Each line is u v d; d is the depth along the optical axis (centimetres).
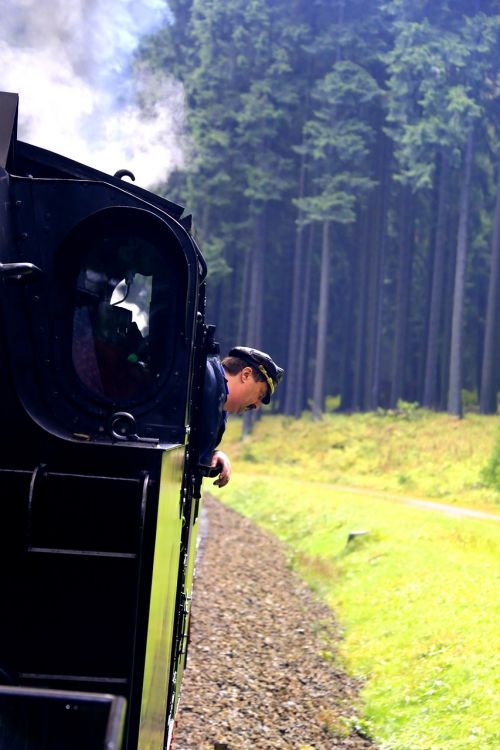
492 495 3388
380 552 1938
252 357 514
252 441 5544
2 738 236
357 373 6125
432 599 1463
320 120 6500
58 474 321
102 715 236
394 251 6844
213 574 1903
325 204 5666
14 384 334
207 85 6175
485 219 6128
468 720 940
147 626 317
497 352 5572
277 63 6162
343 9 6266
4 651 320
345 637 1454
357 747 945
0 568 319
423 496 3628
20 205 363
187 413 378
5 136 361
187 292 368
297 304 6231
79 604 321
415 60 5178
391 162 6109
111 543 322
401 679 1147
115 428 350
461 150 5441
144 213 359
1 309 332
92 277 366
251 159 6312
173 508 363
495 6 5553
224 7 6088
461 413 5034
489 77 5444
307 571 2023
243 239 6500
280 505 3147
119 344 368
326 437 5156
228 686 1104
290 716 1020
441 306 6025
